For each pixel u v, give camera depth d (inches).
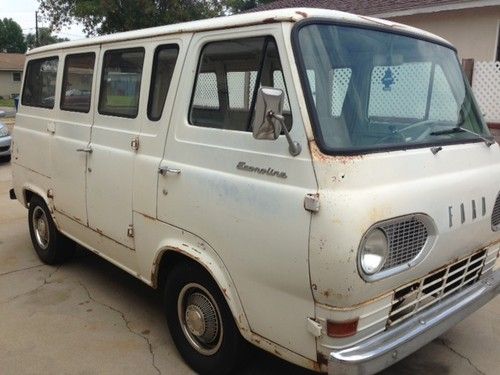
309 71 102.2
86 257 221.8
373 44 118.3
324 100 102.7
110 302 178.2
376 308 102.0
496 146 138.4
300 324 102.7
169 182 128.3
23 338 153.6
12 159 224.2
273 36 105.3
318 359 101.6
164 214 131.3
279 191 101.9
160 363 140.9
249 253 109.0
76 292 186.2
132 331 158.1
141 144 139.4
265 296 108.2
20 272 205.2
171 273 135.8
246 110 112.0
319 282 96.1
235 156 112.6
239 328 116.9
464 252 121.4
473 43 456.4
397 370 137.8
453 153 120.6
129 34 148.4
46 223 205.3
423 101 127.6
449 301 119.6
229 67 115.6
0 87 2148.1
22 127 213.5
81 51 170.2
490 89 385.7
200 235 121.3
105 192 155.1
